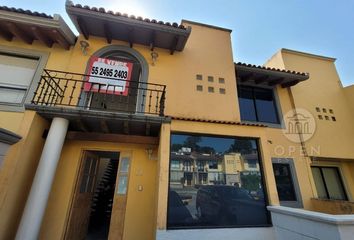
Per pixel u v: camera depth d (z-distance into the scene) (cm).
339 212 533
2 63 509
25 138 381
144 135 531
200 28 711
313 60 843
